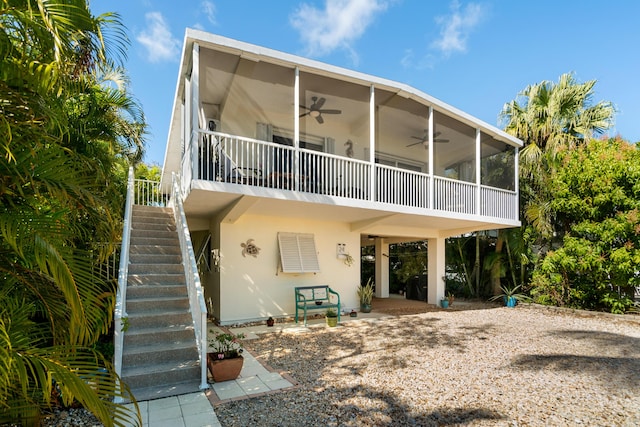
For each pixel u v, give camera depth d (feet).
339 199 23.62
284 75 23.36
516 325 25.81
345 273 31.40
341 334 22.65
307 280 29.25
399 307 34.91
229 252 26.16
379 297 43.50
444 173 39.93
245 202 21.98
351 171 25.20
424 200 27.71
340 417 11.15
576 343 20.51
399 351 18.62
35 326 8.25
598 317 29.19
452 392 13.15
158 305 16.83
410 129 33.65
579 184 31.12
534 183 36.83
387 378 14.55
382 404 12.09
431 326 25.26
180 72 22.48
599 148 31.42
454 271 44.42
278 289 27.81
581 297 31.32
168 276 18.84
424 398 12.61
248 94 26.25
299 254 28.43
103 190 11.19
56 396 11.29
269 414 11.30
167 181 42.22
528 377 14.75
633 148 30.30
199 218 29.89
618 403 12.26
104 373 6.87
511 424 10.78
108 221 8.21
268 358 17.31
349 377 14.66
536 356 17.80
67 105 17.34
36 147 6.19
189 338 15.46
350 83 24.76
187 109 22.34
